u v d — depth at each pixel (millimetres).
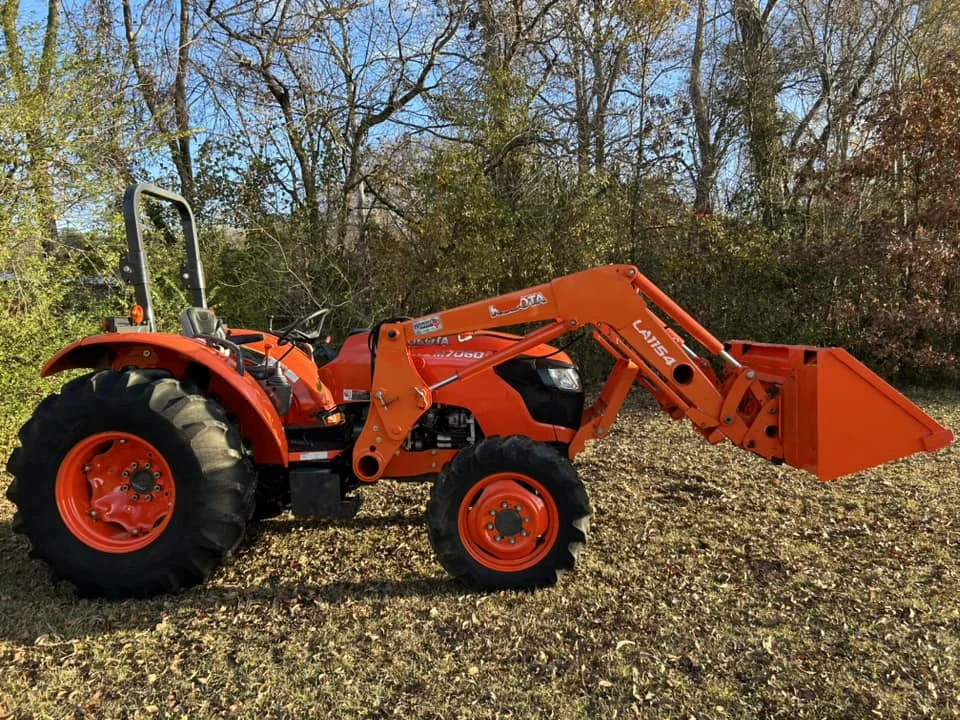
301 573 3357
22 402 5457
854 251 8609
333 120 9656
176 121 9664
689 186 10984
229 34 9695
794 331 9016
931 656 2529
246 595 3129
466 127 8922
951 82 8328
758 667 2488
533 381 3508
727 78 12266
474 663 2533
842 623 2795
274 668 2518
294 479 3301
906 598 2996
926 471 4988
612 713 2232
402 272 9203
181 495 3006
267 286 9180
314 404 3645
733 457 5445
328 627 2811
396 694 2354
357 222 9906
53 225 6012
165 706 2309
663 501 4398
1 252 5223
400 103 10117
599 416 3457
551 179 9023
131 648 2670
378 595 3107
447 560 3098
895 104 8766
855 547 3609
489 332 3730
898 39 11148
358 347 3619
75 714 2277
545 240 8805
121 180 6566
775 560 3443
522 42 10812
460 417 3508
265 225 9258
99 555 3027
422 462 3428
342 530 3916
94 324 6074
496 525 3094
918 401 8023
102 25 8383
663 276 9234
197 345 3248
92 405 2994
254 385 3326
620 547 3635
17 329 5316
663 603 2984
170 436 2984
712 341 3230
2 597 3107
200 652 2641
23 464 3023
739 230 9484
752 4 12195
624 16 9945
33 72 5531
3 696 2367
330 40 9680
